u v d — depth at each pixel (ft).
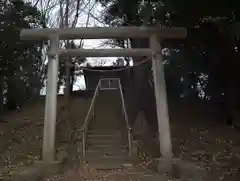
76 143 40.24
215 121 50.21
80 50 37.93
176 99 58.95
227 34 41.14
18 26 54.24
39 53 62.28
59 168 33.17
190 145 41.45
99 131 44.01
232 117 47.01
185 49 48.57
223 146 39.50
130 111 57.72
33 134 47.55
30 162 36.22
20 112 60.44
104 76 86.74
